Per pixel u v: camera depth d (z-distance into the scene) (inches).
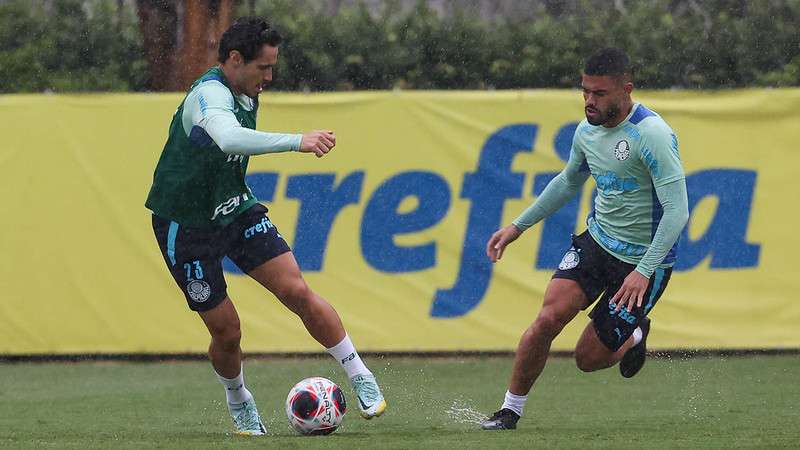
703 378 1213.7
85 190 1359.5
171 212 777.6
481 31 1439.5
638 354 924.6
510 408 840.9
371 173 1350.9
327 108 1348.4
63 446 712.4
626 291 775.7
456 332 1343.5
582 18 1450.5
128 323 1362.0
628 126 793.6
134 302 1360.7
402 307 1347.2
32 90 1471.5
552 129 1339.8
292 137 697.6
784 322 1327.5
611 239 815.7
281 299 786.2
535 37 1437.0
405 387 1184.8
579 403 1071.0
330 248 1350.9
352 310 1349.7
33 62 1475.1
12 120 1357.0
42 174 1359.5
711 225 1332.4
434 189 1348.4
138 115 1355.8
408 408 1037.2
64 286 1362.0
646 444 702.5
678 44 1424.7
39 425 948.0
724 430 821.2
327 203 1350.9
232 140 704.4
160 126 1355.8
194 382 1240.8
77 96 1357.0
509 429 828.0
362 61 1443.2
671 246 776.3
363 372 794.2
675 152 781.3
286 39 1445.6
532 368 824.3
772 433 786.2
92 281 1362.0
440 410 1018.7
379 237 1350.9
